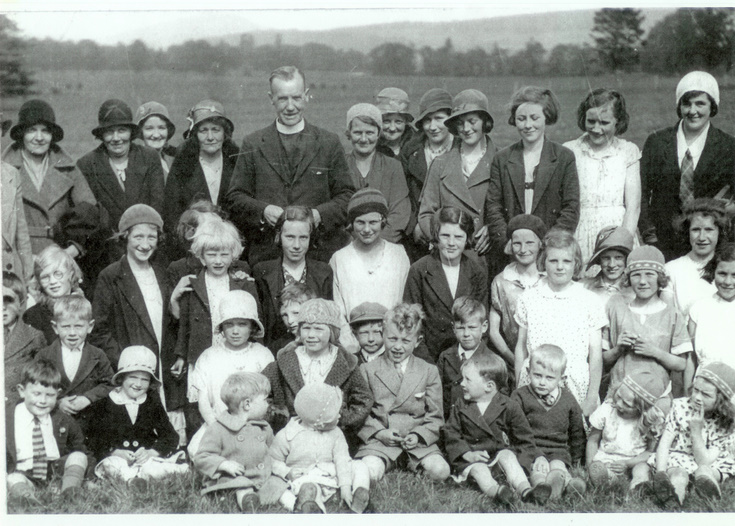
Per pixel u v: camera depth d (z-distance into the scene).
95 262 8.19
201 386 7.67
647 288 7.86
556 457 7.28
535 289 7.98
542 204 8.30
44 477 7.39
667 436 7.25
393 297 8.20
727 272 7.94
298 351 7.57
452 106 8.36
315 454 7.13
